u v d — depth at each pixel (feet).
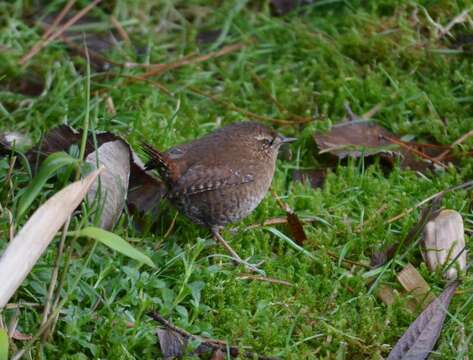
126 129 34.68
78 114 35.83
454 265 28.48
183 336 25.35
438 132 35.01
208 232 30.66
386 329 26.37
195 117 36.11
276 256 29.73
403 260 29.55
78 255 27.61
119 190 28.96
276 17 43.11
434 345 25.91
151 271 27.89
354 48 39.50
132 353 24.95
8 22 41.16
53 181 30.60
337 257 29.60
